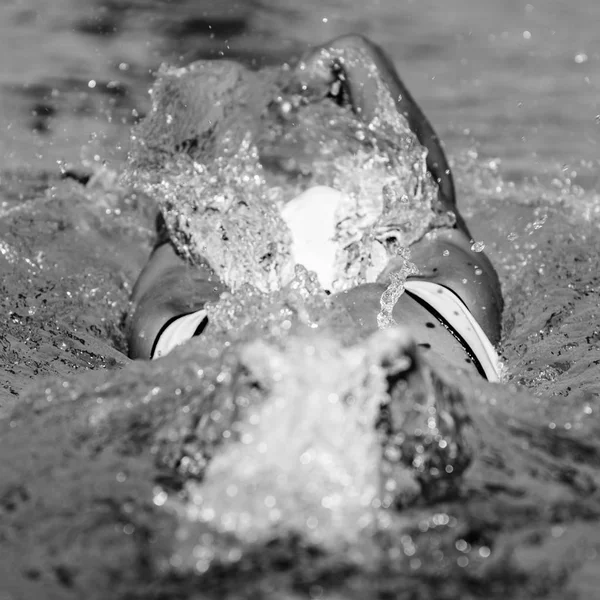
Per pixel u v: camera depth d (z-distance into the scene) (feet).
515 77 61.72
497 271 34.30
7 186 42.24
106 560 16.11
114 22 69.41
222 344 21.58
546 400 21.13
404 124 32.42
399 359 17.87
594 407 21.11
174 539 16.52
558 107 56.24
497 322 28.25
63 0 74.28
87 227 37.73
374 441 17.48
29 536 16.74
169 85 34.30
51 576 15.87
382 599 15.11
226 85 34.40
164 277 29.48
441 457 18.07
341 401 17.69
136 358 27.96
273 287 26.63
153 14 71.26
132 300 30.42
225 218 29.40
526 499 17.48
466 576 15.64
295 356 18.22
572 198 41.98
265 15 72.28
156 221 33.01
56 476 18.22
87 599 15.35
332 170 32.73
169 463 18.39
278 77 35.12
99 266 34.94
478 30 71.15
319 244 27.71
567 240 36.32
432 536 16.48
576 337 29.32
